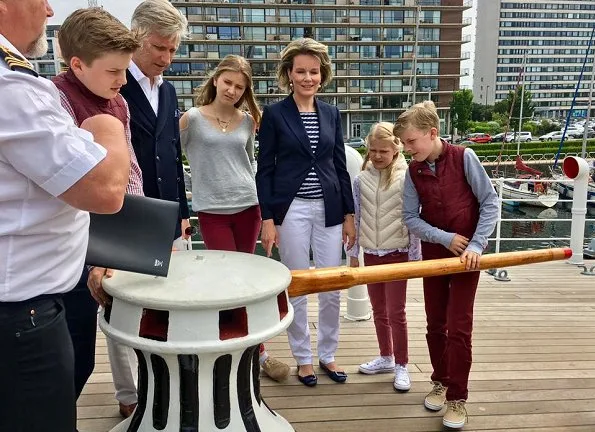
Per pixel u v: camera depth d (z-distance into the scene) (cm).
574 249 536
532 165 3153
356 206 265
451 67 5044
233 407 147
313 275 168
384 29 4906
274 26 4738
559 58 8806
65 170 104
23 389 111
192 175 266
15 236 108
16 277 108
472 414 234
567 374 277
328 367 265
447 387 229
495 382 267
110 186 112
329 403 241
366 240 260
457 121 4834
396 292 253
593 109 8600
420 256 257
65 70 173
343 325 348
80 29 151
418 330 342
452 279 218
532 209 1961
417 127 211
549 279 475
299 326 257
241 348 135
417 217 227
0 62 101
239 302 133
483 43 9225
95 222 138
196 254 178
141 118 209
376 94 4941
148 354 144
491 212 208
